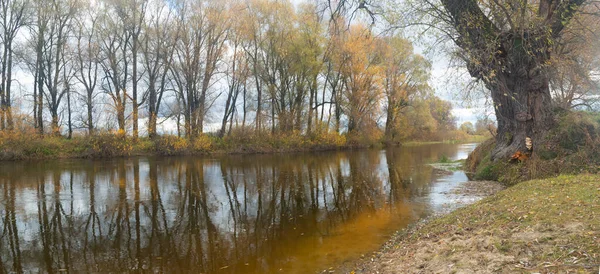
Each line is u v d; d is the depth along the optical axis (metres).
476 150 18.88
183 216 10.49
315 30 36.59
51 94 32.62
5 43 30.86
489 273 4.24
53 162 25.72
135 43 33.19
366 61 38.06
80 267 6.69
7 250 7.68
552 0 11.38
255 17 36.03
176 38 33.34
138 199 12.88
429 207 10.48
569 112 13.91
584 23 12.75
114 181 17.00
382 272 5.52
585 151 11.88
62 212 11.00
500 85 12.95
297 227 9.15
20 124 27.45
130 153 30.81
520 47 12.05
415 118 50.47
